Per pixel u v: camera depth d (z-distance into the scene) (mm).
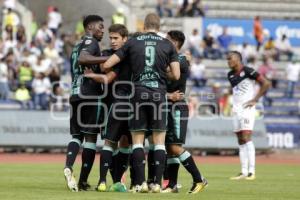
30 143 82312
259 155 88438
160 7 110625
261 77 51781
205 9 118125
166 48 36000
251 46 110750
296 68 106562
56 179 46250
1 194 34719
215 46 108562
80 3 110750
